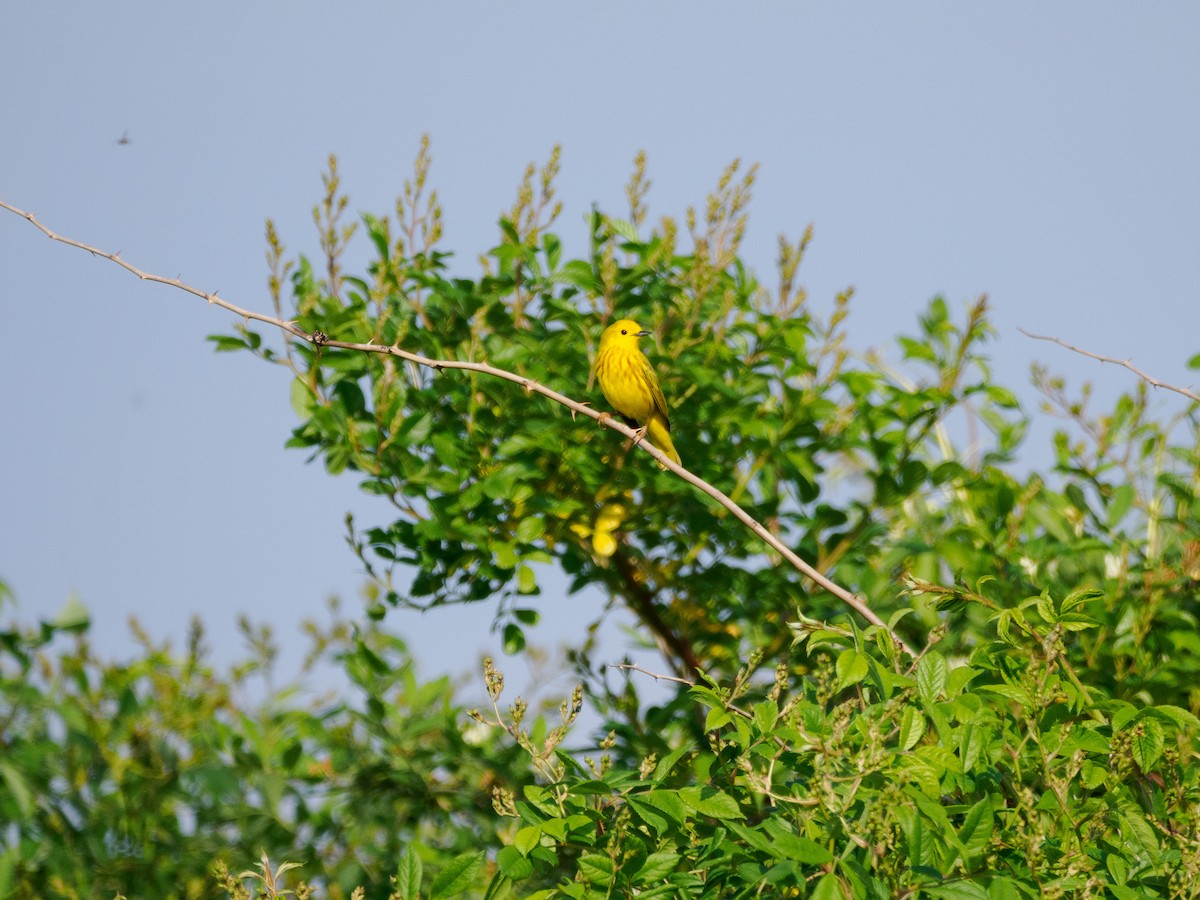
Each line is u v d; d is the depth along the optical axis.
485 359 12.44
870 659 7.30
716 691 7.32
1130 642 11.95
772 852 6.25
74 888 12.29
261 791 13.04
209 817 13.11
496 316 12.89
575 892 6.64
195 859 12.84
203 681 13.99
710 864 6.76
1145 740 7.30
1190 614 12.62
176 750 13.41
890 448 13.40
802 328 13.06
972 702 7.20
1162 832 7.27
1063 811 6.96
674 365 12.62
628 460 12.87
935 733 7.79
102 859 12.53
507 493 12.10
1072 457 13.77
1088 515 13.29
